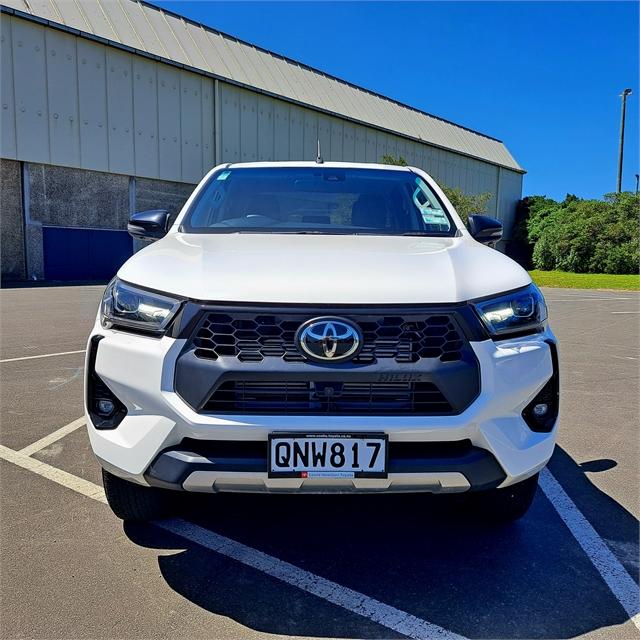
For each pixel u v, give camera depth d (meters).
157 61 21.55
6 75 17.91
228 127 24.09
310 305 2.03
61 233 19.78
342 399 2.02
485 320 2.13
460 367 2.04
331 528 2.69
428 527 2.71
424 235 3.04
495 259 2.55
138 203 21.67
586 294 18.27
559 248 31.38
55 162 19.27
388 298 2.06
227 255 2.38
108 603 2.09
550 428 2.28
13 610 2.04
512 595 2.17
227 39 25.75
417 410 2.03
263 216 3.22
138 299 2.18
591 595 2.18
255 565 2.37
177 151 22.52
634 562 2.41
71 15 19.55
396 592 2.19
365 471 1.99
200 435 2.00
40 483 3.12
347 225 3.17
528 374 2.17
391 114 33.94
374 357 2.02
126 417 2.14
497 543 2.56
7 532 2.59
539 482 3.23
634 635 1.96
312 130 27.98
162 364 2.05
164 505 2.65
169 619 2.01
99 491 3.03
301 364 2.00
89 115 19.98
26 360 6.21
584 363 6.68
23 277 19.06
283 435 1.98
